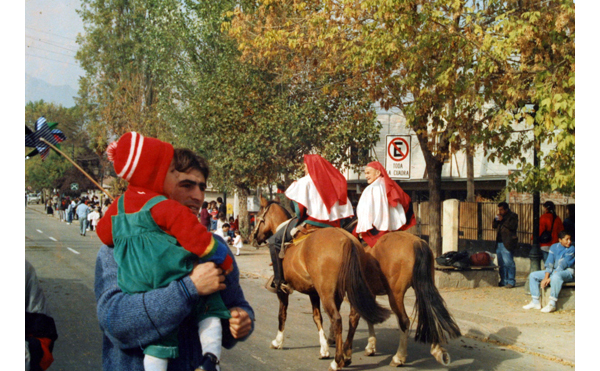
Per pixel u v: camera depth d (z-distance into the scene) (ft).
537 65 31.42
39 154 11.30
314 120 57.41
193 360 7.99
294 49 46.39
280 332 24.21
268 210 26.89
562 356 23.61
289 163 61.05
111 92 76.23
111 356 8.27
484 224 54.44
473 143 35.91
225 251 7.86
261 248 71.67
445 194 84.28
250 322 8.53
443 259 40.88
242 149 61.82
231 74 62.13
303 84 59.98
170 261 7.47
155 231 7.69
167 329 7.39
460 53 35.65
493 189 73.72
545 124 27.63
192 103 67.41
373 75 42.06
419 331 20.26
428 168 42.88
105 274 8.03
